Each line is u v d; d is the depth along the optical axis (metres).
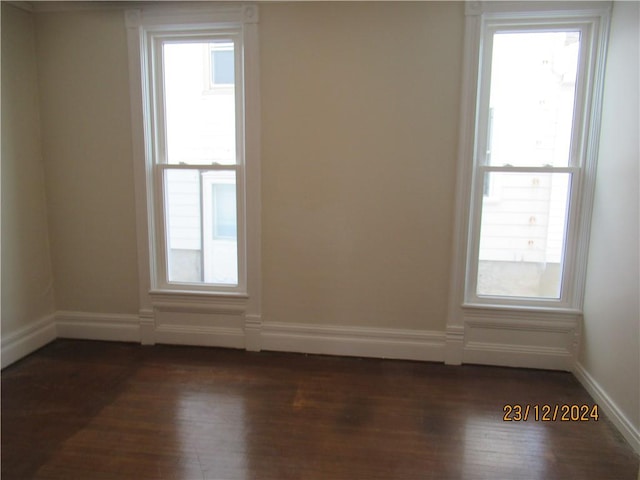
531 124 2.71
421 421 2.26
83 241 3.17
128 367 2.84
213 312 3.13
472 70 2.62
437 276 2.88
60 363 2.89
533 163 2.75
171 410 2.33
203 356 3.01
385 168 2.81
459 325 2.89
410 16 2.64
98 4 2.82
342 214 2.90
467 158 2.72
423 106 2.72
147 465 1.90
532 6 2.51
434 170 2.78
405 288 2.92
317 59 2.75
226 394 2.50
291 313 3.05
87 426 2.18
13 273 2.89
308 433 2.14
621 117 2.30
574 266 2.73
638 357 2.05
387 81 2.72
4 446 2.01
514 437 2.13
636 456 2.00
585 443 2.10
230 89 2.93
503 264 2.86
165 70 2.97
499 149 2.76
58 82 3.00
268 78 2.80
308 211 2.92
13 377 2.69
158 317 3.19
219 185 3.04
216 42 2.89
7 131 2.82
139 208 3.06
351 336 3.01
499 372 2.82
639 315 2.06
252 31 2.75
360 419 2.27
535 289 2.86
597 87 2.53
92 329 3.25
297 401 2.44
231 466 1.90
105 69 2.94
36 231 3.09
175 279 3.21
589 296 2.63
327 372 2.79
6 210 2.83
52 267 3.23
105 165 3.06
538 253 2.82
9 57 2.81
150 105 2.98
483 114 2.73
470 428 2.20
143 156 2.99
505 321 2.85
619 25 2.35
